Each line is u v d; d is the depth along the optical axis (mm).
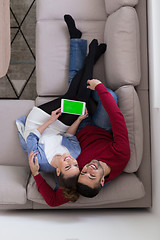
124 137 1663
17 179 1749
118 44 1815
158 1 1669
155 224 1637
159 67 1686
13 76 2383
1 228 1592
